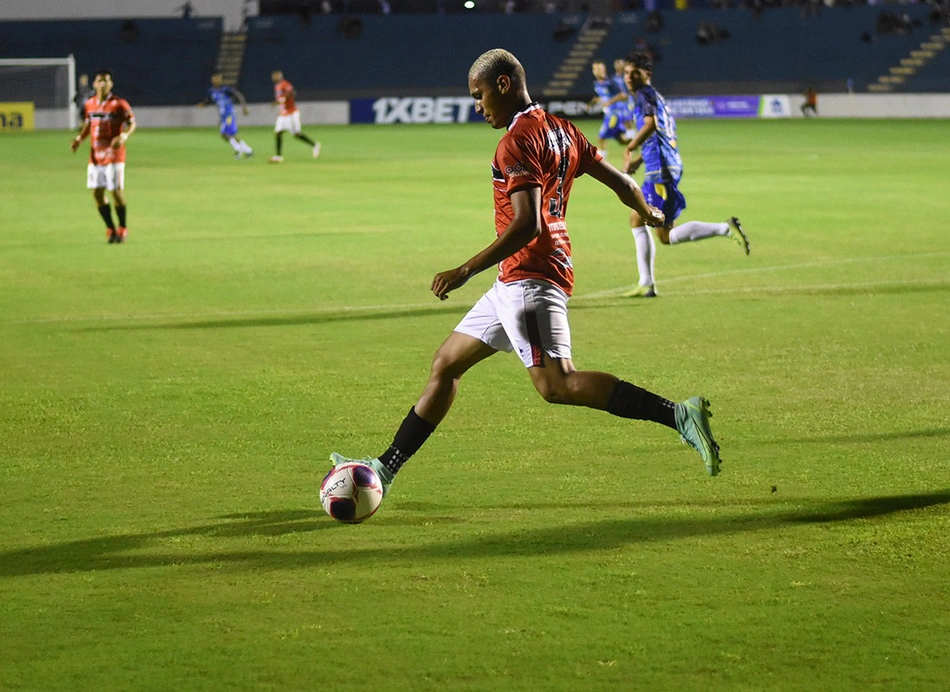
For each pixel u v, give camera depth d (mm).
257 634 5270
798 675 4840
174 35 74188
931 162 37562
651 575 5934
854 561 6090
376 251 19406
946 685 4742
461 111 71875
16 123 65625
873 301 14305
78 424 9062
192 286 16062
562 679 4820
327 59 73938
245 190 30688
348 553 6277
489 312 6594
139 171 37062
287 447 8398
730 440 8445
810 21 74562
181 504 7141
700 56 74125
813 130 57031
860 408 9336
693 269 17156
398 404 9648
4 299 15086
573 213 25047
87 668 4945
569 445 8336
